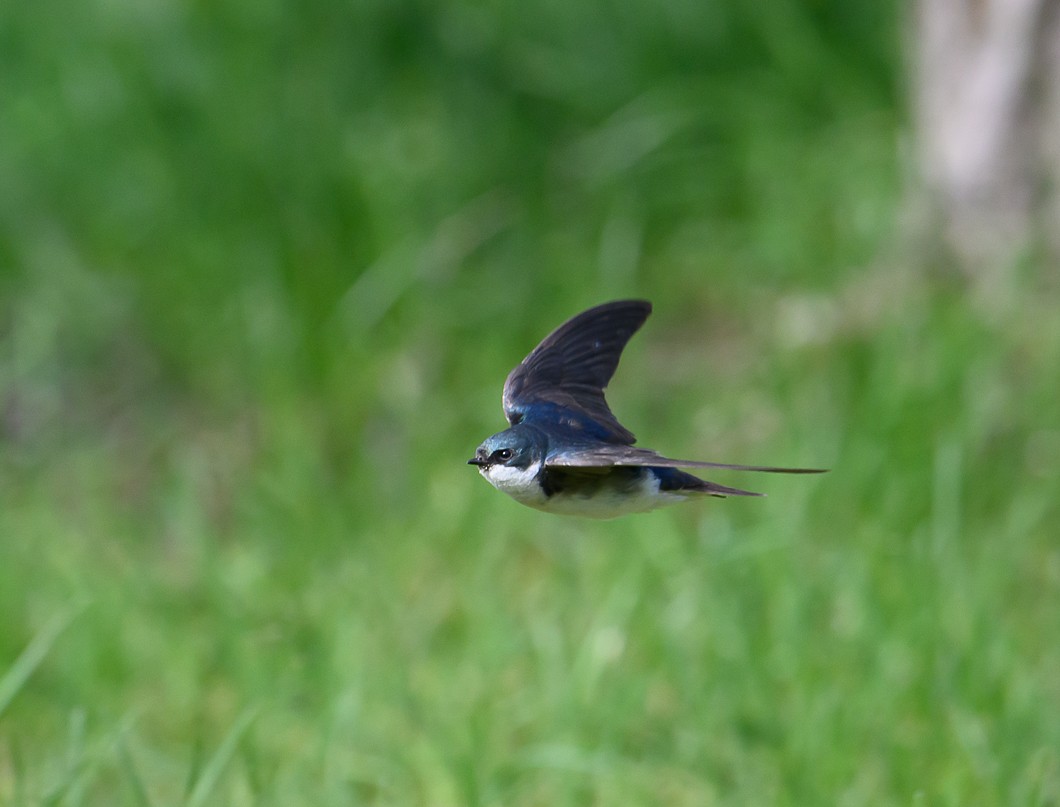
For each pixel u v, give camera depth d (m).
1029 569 10.19
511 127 14.07
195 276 13.27
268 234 13.12
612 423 6.56
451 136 13.98
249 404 12.95
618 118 14.05
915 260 12.85
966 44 12.77
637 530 10.52
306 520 11.35
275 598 10.68
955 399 10.94
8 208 13.98
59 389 13.41
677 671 9.15
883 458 10.54
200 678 10.00
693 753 8.64
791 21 14.09
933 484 10.42
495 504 11.26
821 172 13.68
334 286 12.95
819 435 11.01
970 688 8.62
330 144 13.36
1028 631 9.62
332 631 9.97
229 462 12.59
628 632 9.65
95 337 13.55
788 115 14.07
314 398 12.70
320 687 9.46
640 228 13.62
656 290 13.61
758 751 8.57
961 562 9.61
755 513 10.70
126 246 13.64
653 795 8.42
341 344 12.80
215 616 10.41
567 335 6.89
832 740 8.34
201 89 13.50
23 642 10.30
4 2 14.29
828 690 8.62
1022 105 12.54
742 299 13.34
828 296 12.86
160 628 10.47
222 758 7.89
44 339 13.51
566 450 5.61
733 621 9.30
